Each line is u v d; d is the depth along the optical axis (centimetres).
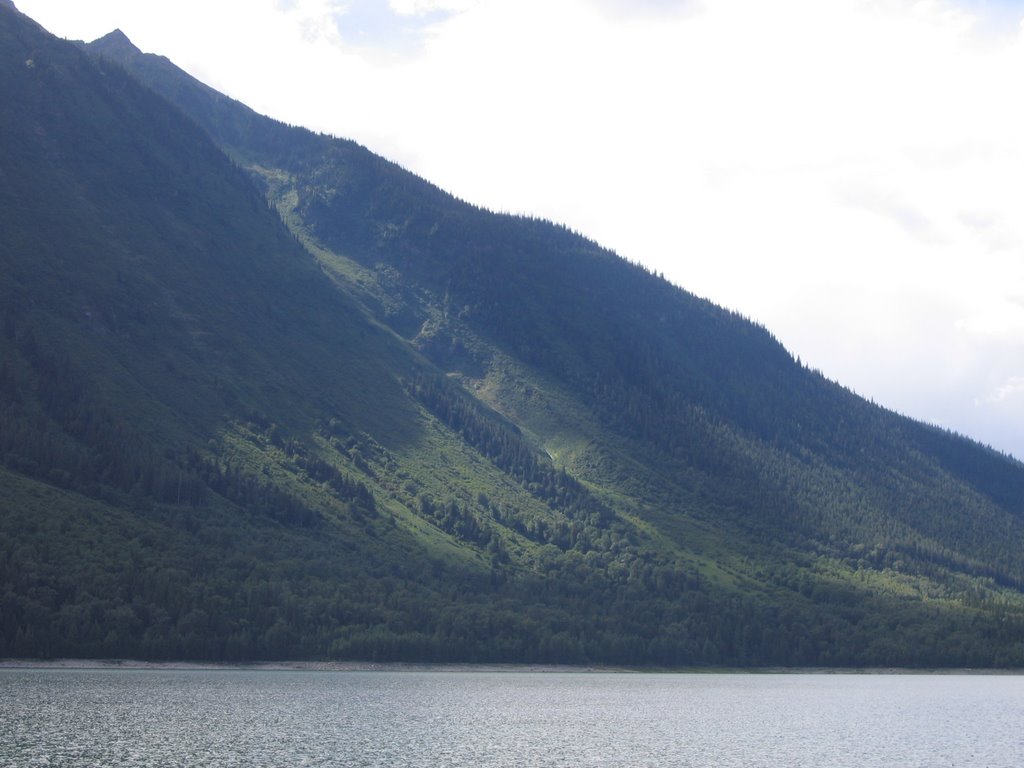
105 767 14600
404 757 16638
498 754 17362
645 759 17500
